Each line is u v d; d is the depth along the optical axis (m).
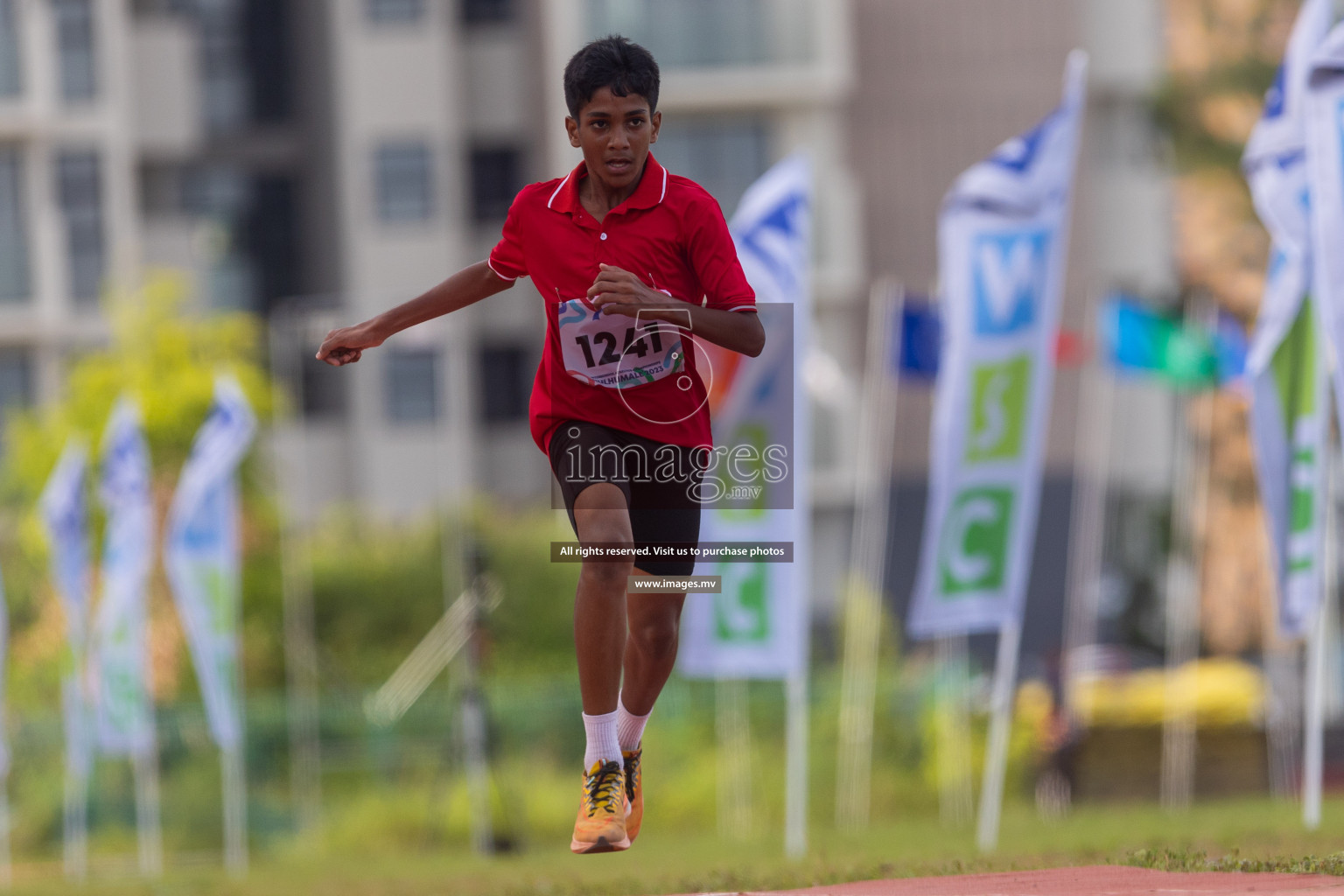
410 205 99.25
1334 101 26.94
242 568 78.88
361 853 58.31
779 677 64.88
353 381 98.19
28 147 96.06
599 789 14.91
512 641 74.94
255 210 101.69
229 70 102.25
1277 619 35.22
